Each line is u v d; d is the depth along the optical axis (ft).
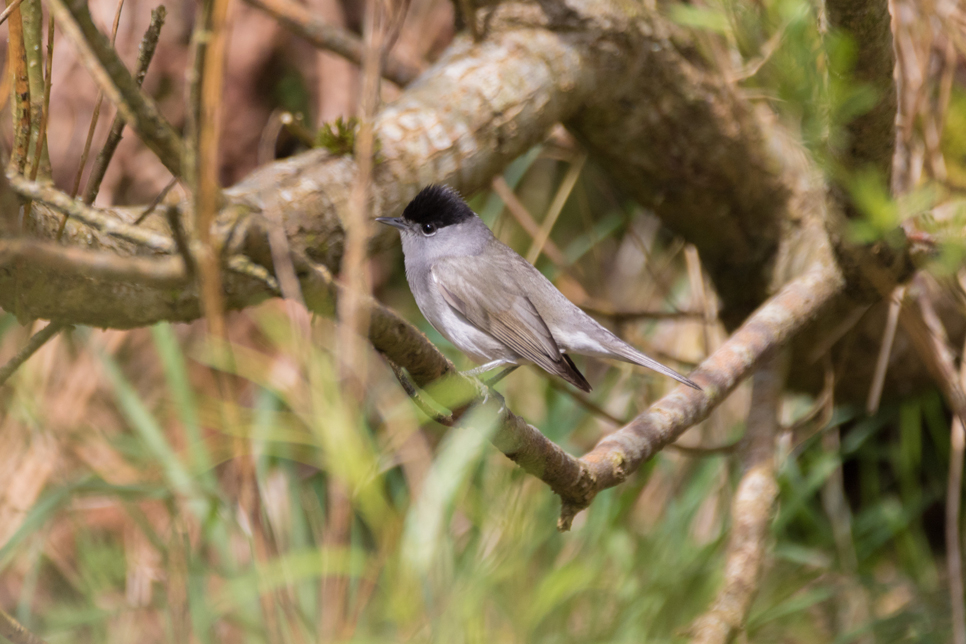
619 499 29.09
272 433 27.09
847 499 34.78
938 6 25.25
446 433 30.42
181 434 31.89
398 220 23.47
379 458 16.61
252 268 12.92
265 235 12.52
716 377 21.76
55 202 11.43
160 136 10.90
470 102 24.06
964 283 24.14
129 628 27.32
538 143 26.12
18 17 14.33
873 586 29.04
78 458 30.22
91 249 16.44
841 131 17.70
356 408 13.76
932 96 25.75
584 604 27.04
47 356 30.32
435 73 24.94
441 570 20.20
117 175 33.58
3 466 29.43
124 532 30.22
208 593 27.48
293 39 36.22
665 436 19.92
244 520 26.96
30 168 15.58
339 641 17.42
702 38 26.22
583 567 23.93
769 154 28.86
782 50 14.29
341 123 22.29
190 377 32.99
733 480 31.71
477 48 25.43
